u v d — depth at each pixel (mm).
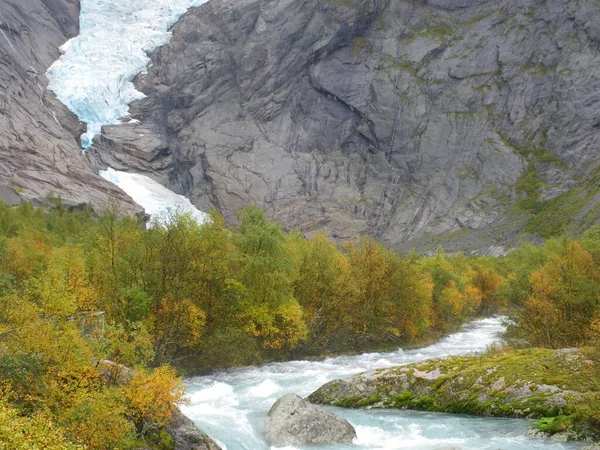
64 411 16422
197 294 40031
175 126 190375
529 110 179125
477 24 196125
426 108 187875
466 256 141125
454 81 190625
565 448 20672
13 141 140000
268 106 195125
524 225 148500
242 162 183250
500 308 95062
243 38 198375
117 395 17375
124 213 138000
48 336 17625
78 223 82188
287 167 183625
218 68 196625
